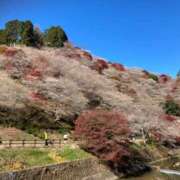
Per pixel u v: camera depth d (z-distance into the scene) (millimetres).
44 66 50125
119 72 77438
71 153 32094
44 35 77000
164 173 39719
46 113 41656
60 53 67062
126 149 37469
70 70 54844
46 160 27875
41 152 29234
